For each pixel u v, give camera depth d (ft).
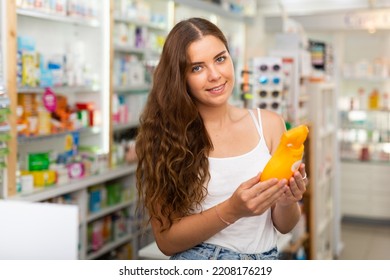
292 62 14.53
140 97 18.17
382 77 25.79
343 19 25.13
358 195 25.73
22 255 3.42
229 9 24.88
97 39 15.31
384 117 26.37
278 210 5.90
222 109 5.87
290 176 5.22
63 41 15.58
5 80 11.16
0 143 11.18
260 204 5.08
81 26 15.42
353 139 26.55
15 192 11.65
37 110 12.82
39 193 12.12
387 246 21.70
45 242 3.43
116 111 16.79
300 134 5.16
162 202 5.75
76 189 13.62
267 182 4.99
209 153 5.78
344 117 26.73
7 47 11.14
